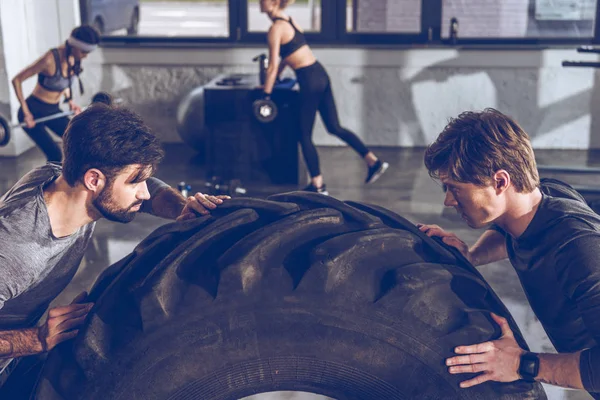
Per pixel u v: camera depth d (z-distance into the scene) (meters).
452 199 1.42
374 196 5.13
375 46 6.40
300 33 4.93
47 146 4.80
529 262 1.41
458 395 1.33
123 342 1.32
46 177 1.50
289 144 5.41
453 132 1.36
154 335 1.31
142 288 1.32
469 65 6.34
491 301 1.41
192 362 1.32
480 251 1.78
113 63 6.58
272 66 4.94
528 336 3.10
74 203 1.41
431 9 6.38
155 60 6.55
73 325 1.37
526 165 1.33
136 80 6.62
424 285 1.31
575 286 1.28
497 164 1.32
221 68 6.55
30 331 1.37
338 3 6.43
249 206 1.49
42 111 4.71
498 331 1.33
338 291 1.32
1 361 1.50
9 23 6.00
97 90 6.65
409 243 1.38
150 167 1.40
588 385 1.25
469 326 1.32
